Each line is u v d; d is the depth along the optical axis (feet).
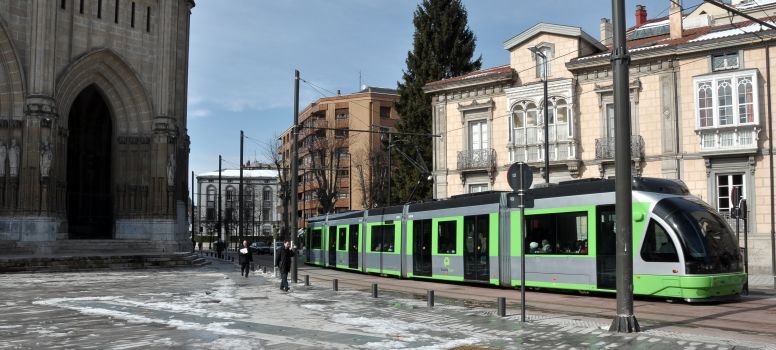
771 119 88.84
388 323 42.50
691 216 54.03
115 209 135.85
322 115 278.05
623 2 38.68
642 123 103.86
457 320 43.83
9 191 115.03
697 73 98.78
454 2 169.78
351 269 104.58
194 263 126.93
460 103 125.90
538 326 40.57
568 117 110.32
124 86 135.54
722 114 96.07
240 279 89.40
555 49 114.42
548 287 63.26
